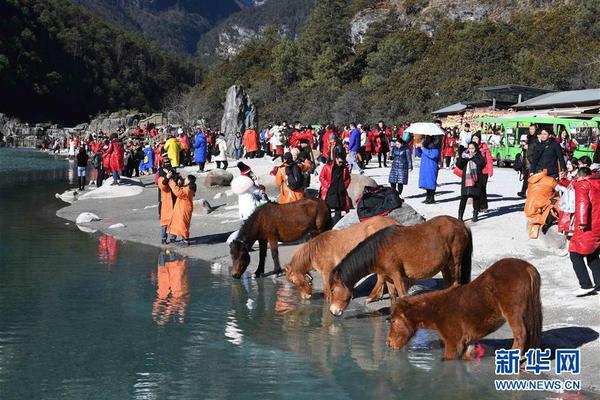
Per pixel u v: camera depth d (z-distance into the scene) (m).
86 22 180.38
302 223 12.76
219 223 19.22
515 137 33.78
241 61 139.25
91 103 164.38
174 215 16.50
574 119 33.16
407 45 100.94
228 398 7.23
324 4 121.12
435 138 18.33
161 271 13.64
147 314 10.47
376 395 7.30
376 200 12.48
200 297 11.53
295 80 119.88
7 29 146.75
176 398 7.26
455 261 9.32
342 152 15.43
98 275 13.23
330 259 10.52
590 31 77.44
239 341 9.16
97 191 27.45
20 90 144.88
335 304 9.27
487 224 15.34
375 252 9.19
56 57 158.50
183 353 8.70
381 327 9.75
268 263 14.14
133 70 181.00
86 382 7.69
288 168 15.03
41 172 46.62
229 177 26.45
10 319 10.16
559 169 14.85
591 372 7.59
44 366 8.20
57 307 10.87
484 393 7.27
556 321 9.16
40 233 18.55
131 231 18.64
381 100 83.12
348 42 118.00
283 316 10.37
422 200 19.09
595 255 9.87
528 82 69.56
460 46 84.88
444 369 7.95
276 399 7.23
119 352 8.71
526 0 107.75
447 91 75.88
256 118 44.06
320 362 8.34
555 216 13.20
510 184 23.39
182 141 37.44
